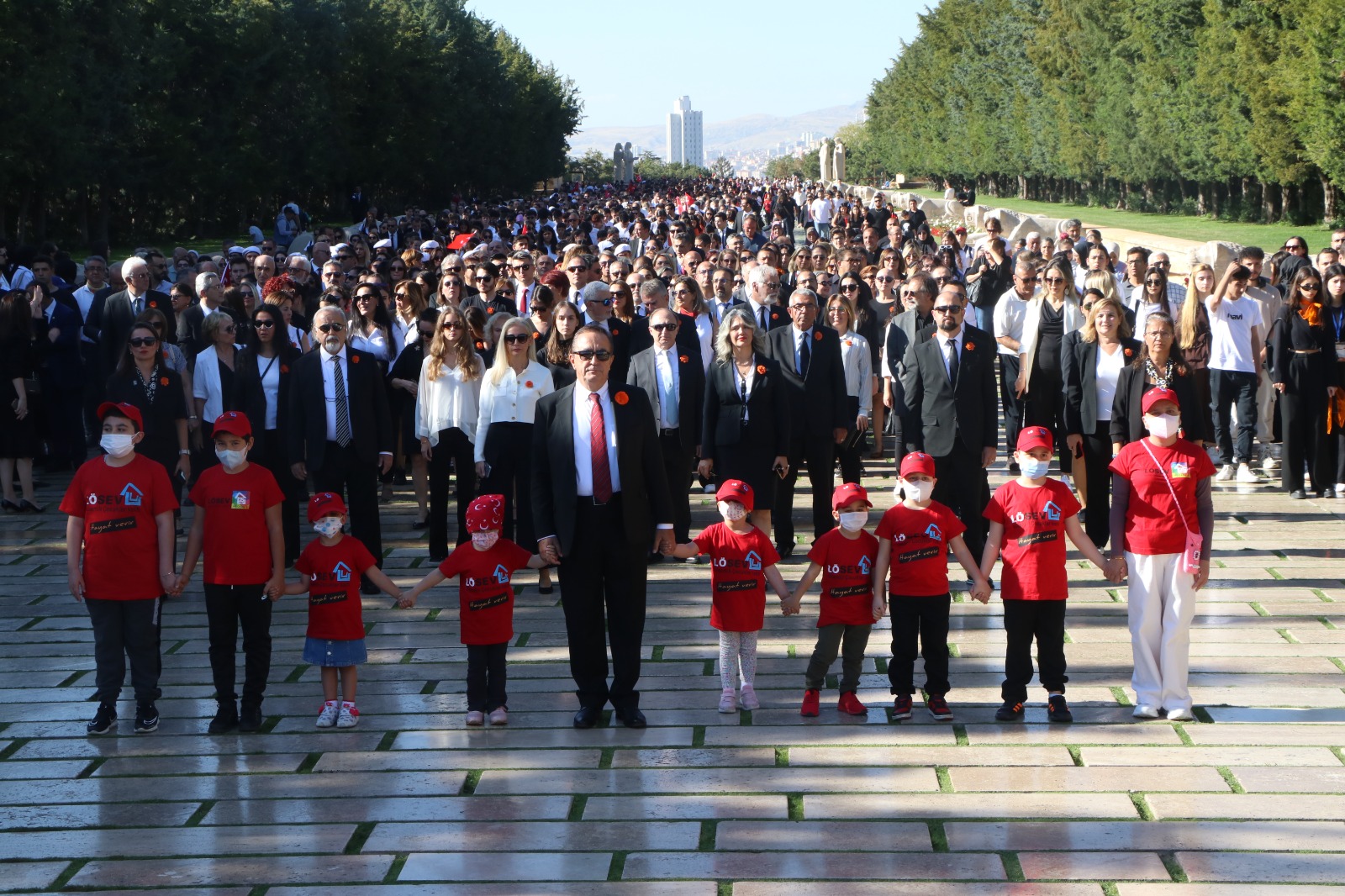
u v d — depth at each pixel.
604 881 5.30
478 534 6.97
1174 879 5.22
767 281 11.32
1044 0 69.19
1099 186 68.44
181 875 5.43
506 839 5.69
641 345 10.52
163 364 9.52
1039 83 73.88
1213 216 53.81
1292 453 11.62
